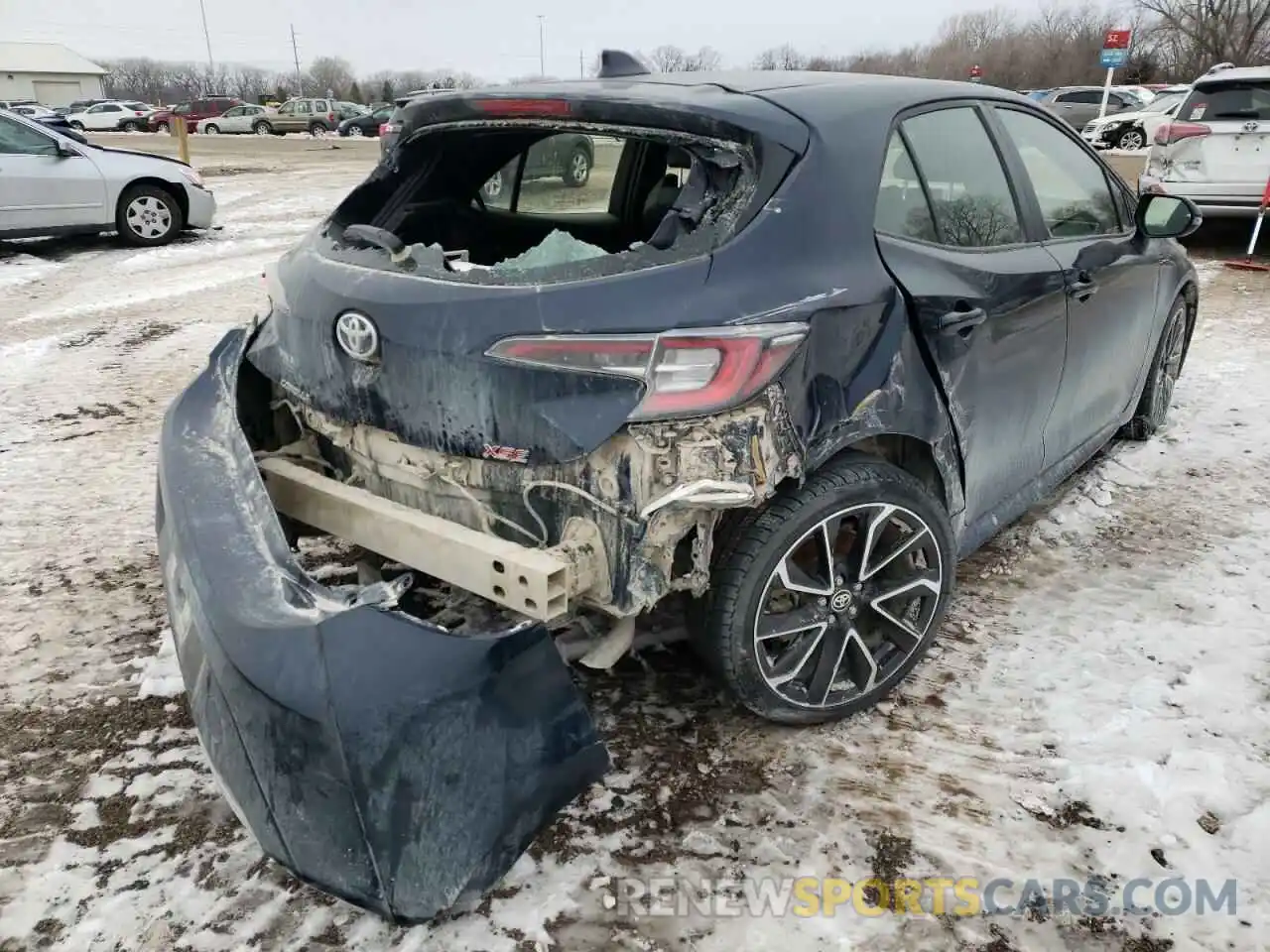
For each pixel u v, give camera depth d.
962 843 2.13
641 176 3.24
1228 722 2.50
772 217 2.07
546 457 1.91
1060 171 3.25
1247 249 9.08
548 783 1.81
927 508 2.45
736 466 1.93
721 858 2.09
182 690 2.67
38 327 6.58
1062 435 3.29
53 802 2.26
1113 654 2.81
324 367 2.21
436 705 1.67
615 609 1.98
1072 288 3.00
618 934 1.90
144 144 28.19
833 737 2.47
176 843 2.14
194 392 2.48
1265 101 8.06
